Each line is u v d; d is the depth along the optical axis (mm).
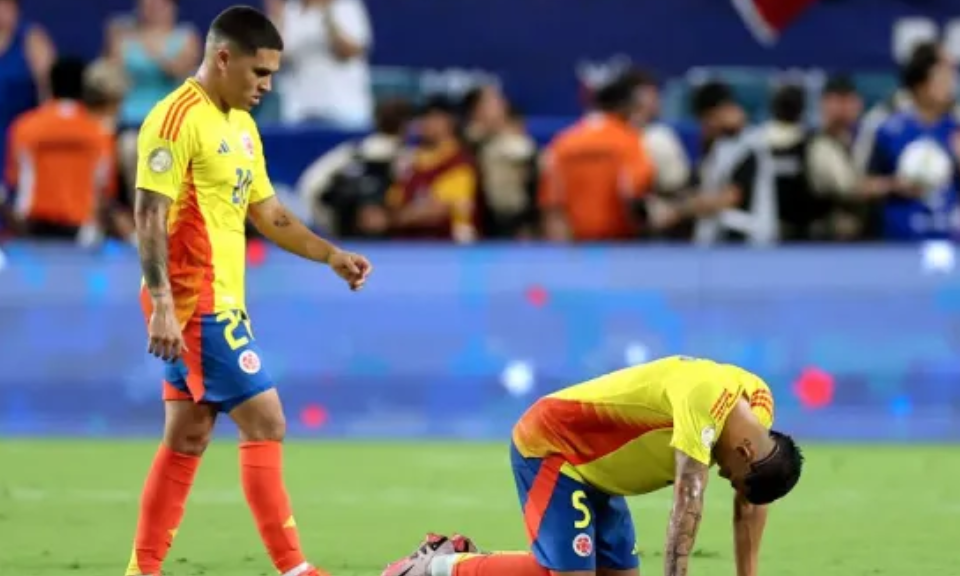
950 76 55719
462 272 53844
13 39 62219
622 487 26141
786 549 34438
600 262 53562
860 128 62188
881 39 71125
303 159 59219
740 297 53344
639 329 53469
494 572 26750
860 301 53250
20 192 55906
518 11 70500
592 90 63312
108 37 64750
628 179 54656
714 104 55719
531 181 57688
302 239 30203
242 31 27891
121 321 53812
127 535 35969
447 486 43719
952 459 48844
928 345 53125
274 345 53750
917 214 55438
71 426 53656
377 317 53812
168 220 27625
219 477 44875
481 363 53719
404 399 53719
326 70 62656
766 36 70875
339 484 44062
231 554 33469
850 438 53125
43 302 53781
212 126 27734
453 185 56000
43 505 40125
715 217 55656
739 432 25031
